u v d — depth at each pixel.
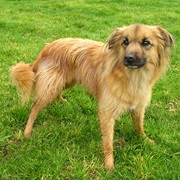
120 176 0.90
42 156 0.95
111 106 0.93
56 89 1.07
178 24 2.77
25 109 1.19
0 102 1.25
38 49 1.87
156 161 0.94
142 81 0.92
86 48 1.04
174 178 0.88
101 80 0.96
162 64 0.95
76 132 1.08
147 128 1.14
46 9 3.18
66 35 2.23
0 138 0.93
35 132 1.07
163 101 1.35
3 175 0.87
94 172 0.91
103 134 0.96
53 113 1.21
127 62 0.84
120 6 3.40
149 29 0.90
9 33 2.23
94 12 3.05
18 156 0.94
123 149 1.00
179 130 1.14
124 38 0.89
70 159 0.94
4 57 1.71
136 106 1.00
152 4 3.60
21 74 1.06
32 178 0.87
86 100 1.31
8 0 3.75
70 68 1.07
